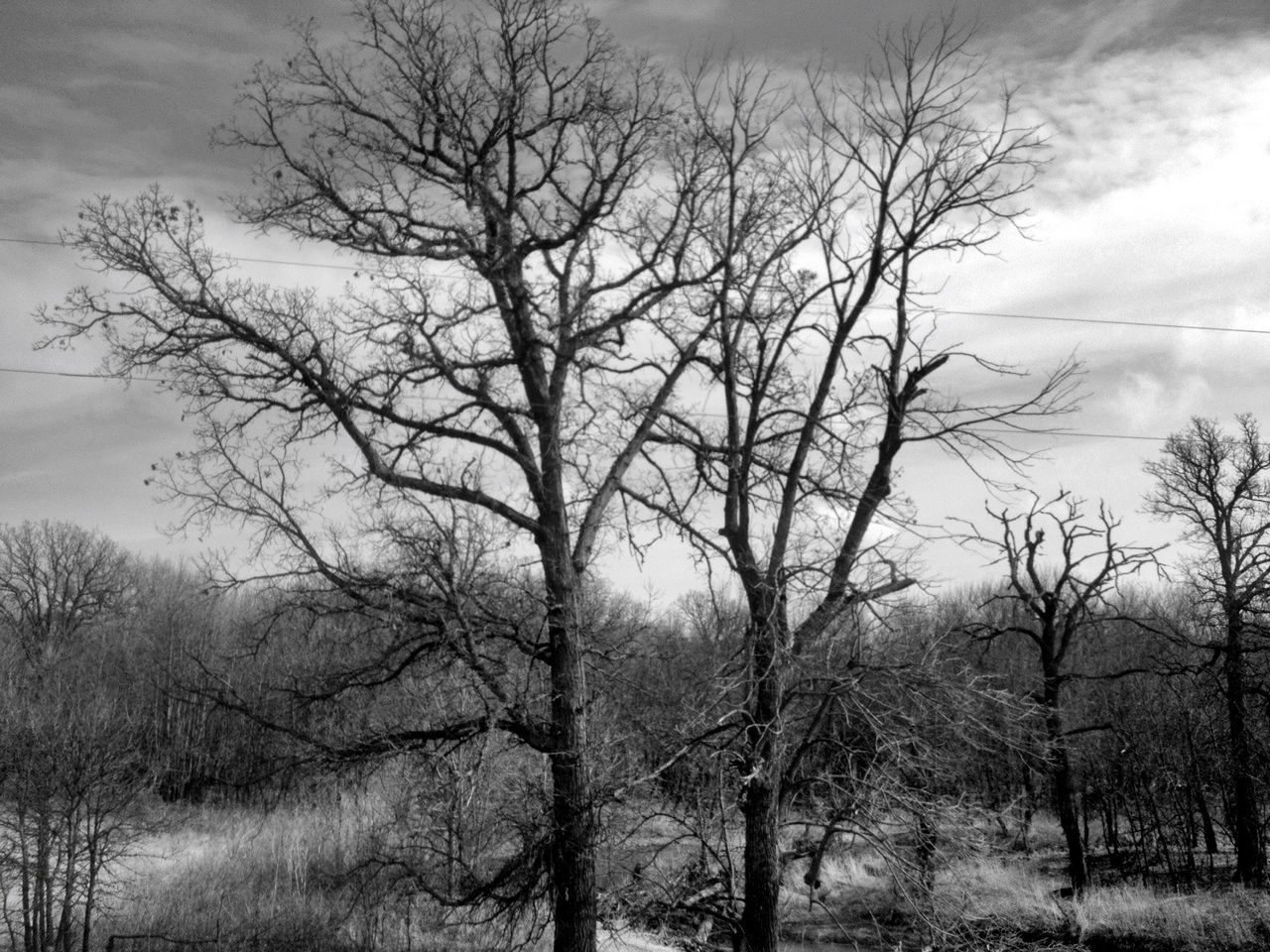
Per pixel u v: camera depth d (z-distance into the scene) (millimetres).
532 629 18875
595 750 18219
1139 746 34688
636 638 20641
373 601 17484
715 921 21656
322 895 23672
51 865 25328
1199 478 34719
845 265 21281
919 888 19344
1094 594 31047
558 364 19000
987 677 21094
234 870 25172
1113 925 27562
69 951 22094
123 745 26250
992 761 25328
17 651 46406
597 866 19484
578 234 18750
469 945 21969
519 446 18859
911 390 20766
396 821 20766
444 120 18125
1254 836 31688
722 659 20125
